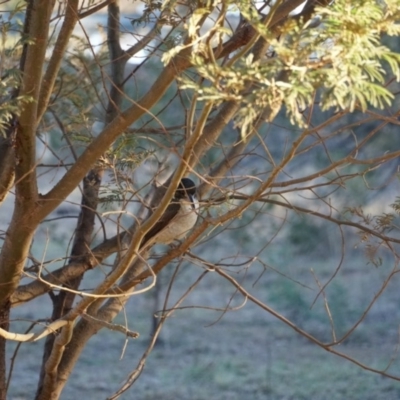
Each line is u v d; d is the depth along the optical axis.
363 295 23.12
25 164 4.94
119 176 5.89
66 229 17.95
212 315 22.89
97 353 18.83
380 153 16.83
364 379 15.66
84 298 5.07
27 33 5.04
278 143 16.45
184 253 5.79
